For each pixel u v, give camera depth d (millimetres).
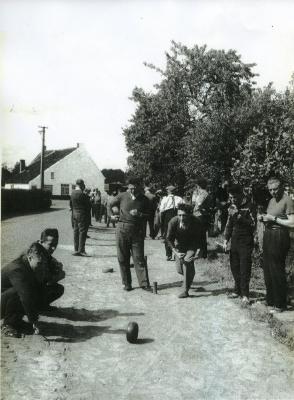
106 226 21656
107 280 9141
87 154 71250
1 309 5688
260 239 7754
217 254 11734
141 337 5840
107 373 4773
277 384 4578
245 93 19656
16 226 20422
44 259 5770
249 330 6121
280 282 6840
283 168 11070
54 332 5914
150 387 4484
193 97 28266
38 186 68938
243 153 11867
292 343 5539
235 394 4359
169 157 27656
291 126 11477
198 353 5332
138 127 28625
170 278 9398
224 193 16578
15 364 4871
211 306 7227
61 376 4660
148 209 8352
